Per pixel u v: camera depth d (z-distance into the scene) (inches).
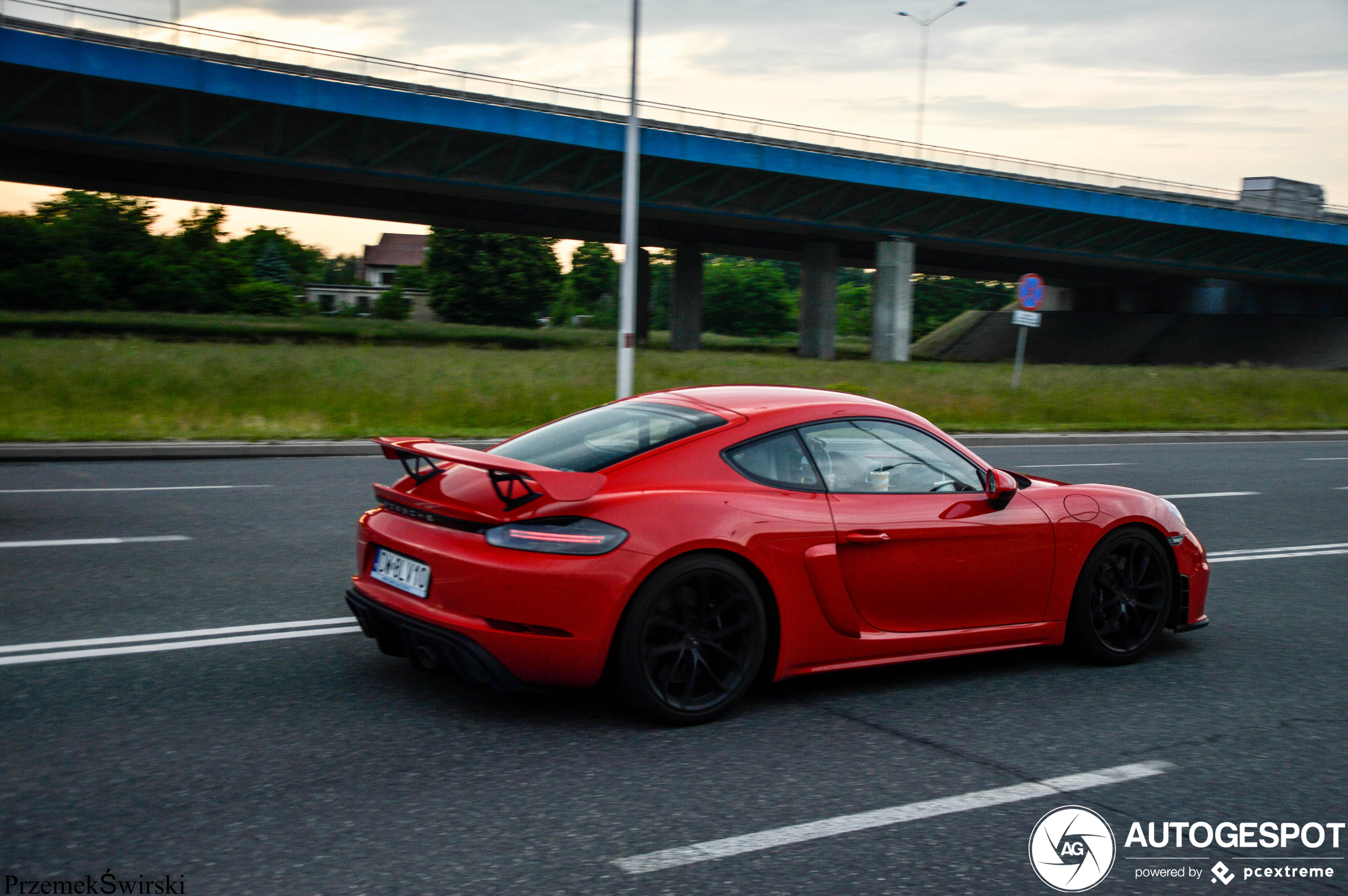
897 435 185.2
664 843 120.3
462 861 114.5
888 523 173.9
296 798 129.8
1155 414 944.9
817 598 168.9
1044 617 193.8
